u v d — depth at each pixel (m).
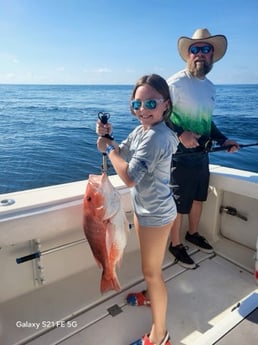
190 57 2.08
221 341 1.12
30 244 1.72
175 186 2.04
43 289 1.83
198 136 2.12
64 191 1.82
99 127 1.47
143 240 1.43
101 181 1.42
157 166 1.31
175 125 2.06
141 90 1.29
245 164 7.43
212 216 2.46
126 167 1.29
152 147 1.26
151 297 1.47
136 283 1.94
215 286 1.95
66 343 1.51
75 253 1.91
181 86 2.01
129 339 1.54
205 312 1.73
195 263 2.20
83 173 8.23
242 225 2.37
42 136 13.41
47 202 1.65
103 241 1.44
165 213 1.38
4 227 1.47
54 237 1.79
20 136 13.41
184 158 2.07
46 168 8.67
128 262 2.13
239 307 1.30
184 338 1.54
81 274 1.96
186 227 2.52
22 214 1.54
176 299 1.83
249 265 2.16
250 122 14.45
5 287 1.70
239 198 2.36
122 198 1.86
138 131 1.45
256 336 1.15
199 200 2.26
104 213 1.41
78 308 1.72
